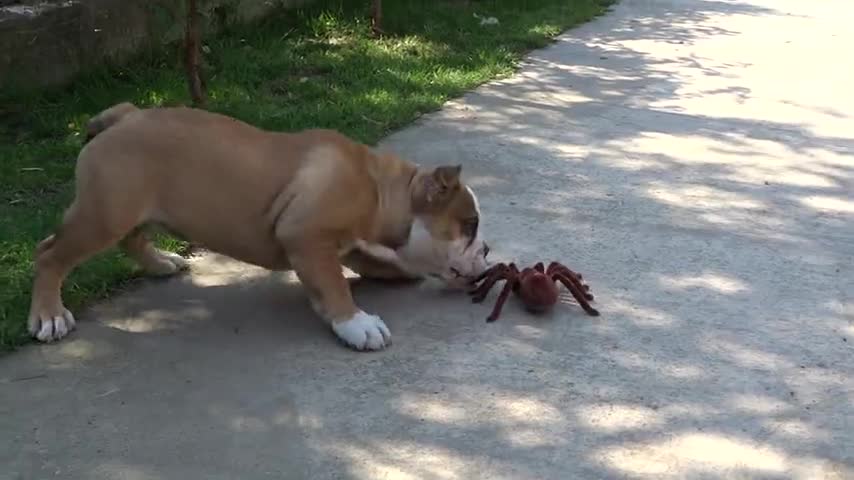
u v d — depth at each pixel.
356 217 1.83
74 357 1.76
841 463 1.61
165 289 1.95
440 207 1.87
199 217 1.81
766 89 3.18
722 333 1.87
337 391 1.71
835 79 3.36
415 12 3.87
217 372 1.74
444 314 1.89
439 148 2.54
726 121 2.83
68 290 1.89
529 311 1.90
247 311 1.89
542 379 1.74
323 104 2.73
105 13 2.81
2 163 2.32
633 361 1.79
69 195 2.22
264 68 2.99
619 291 1.97
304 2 3.75
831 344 1.85
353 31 3.53
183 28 3.02
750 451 1.62
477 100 2.91
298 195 1.79
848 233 2.21
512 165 2.46
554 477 1.57
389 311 1.90
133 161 1.77
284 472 1.56
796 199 2.35
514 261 2.05
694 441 1.64
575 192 2.34
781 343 1.85
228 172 1.79
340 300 1.81
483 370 1.76
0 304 1.83
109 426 1.63
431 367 1.76
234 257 1.86
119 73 2.84
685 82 3.24
